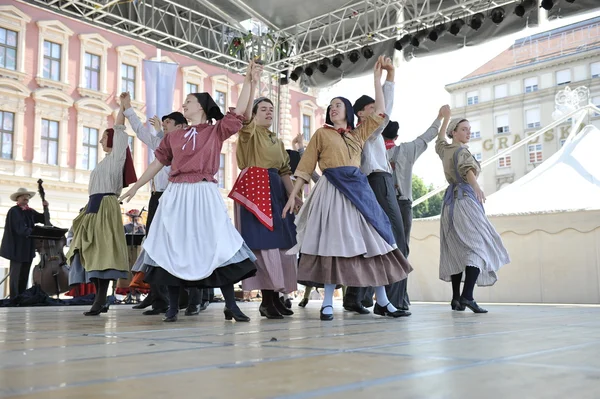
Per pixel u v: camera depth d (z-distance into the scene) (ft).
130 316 13.60
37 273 25.20
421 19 26.63
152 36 28.76
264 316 12.76
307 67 30.53
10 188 56.13
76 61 61.52
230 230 10.57
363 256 11.09
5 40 56.80
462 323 9.81
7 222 25.46
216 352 5.33
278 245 12.54
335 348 5.63
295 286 13.10
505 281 24.52
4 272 45.85
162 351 5.47
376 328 8.61
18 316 13.70
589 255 22.65
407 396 3.12
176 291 11.09
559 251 23.29
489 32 25.52
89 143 62.08
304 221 11.57
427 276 26.53
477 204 15.05
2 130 56.18
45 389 3.43
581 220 22.80
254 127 12.79
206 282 10.31
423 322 10.18
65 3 25.43
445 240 15.30
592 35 120.37
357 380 3.66
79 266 15.65
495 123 126.62
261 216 12.45
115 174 14.60
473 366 4.28
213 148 10.75
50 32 59.62
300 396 3.13
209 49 29.53
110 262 13.96
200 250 10.23
